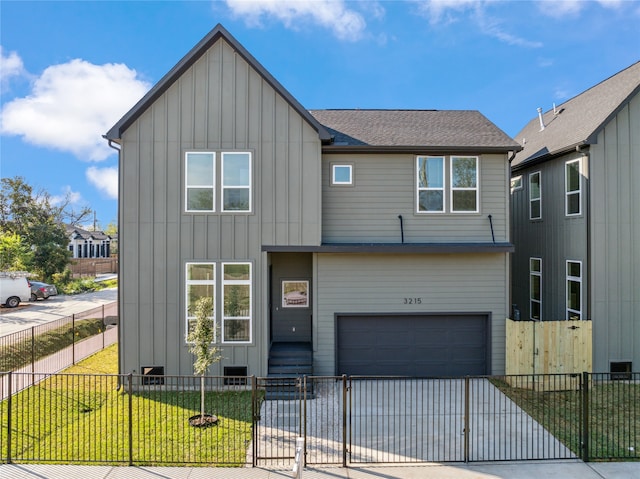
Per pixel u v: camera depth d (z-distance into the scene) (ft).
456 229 38.06
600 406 29.89
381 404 30.94
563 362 34.78
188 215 35.01
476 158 38.24
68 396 31.24
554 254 42.37
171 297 34.96
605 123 36.09
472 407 30.07
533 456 22.53
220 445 23.79
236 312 35.22
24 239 106.63
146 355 34.88
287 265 40.86
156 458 22.09
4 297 73.10
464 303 37.52
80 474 20.44
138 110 34.45
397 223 38.09
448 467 21.38
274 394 32.32
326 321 37.09
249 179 35.19
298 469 17.87
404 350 37.76
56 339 48.29
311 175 35.29
